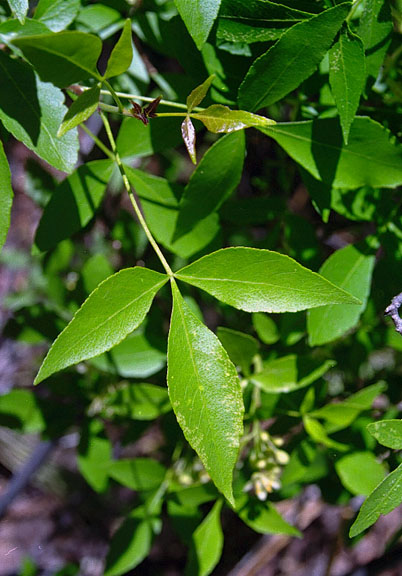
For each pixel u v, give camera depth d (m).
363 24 0.28
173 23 0.30
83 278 0.37
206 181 0.29
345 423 0.33
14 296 0.57
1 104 0.26
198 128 0.31
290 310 0.24
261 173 0.40
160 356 0.35
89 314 0.24
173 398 0.24
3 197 0.25
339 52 0.26
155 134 0.31
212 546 0.35
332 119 0.28
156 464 0.37
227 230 0.40
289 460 0.34
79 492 0.74
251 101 0.27
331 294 0.24
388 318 0.34
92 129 0.45
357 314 0.30
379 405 0.49
